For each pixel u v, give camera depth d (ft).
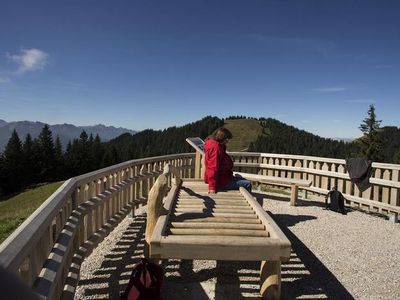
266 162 42.63
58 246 11.51
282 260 12.52
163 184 15.71
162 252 12.48
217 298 14.37
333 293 15.37
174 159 36.45
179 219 15.61
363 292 15.56
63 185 14.14
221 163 21.59
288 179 32.58
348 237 23.35
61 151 296.71
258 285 15.60
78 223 14.43
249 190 22.29
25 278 8.40
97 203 18.13
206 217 15.92
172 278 16.08
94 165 297.53
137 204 26.96
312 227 25.45
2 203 164.14
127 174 25.49
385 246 21.77
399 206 28.66
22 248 7.21
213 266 17.48
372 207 30.68
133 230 23.00
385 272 17.79
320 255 19.90
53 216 10.68
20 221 36.22
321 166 36.86
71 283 12.84
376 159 119.96
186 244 12.43
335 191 30.45
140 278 12.23
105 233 19.19
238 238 12.69
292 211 30.27
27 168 269.23
